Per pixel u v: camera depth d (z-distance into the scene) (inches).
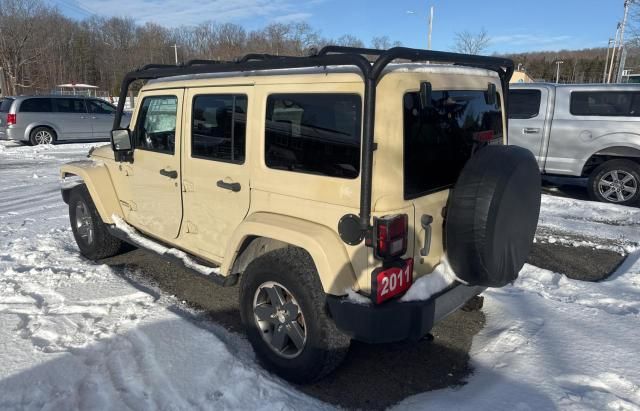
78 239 215.0
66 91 2313.0
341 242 111.8
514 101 340.8
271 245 134.5
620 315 158.7
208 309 167.0
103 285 183.3
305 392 122.6
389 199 106.0
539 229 263.0
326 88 111.5
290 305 121.3
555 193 352.2
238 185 135.1
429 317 111.4
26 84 2116.1
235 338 147.9
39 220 282.0
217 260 149.4
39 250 223.6
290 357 123.6
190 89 148.4
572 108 321.7
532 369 129.0
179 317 157.0
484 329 152.9
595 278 199.3
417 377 129.3
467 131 129.5
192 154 150.3
